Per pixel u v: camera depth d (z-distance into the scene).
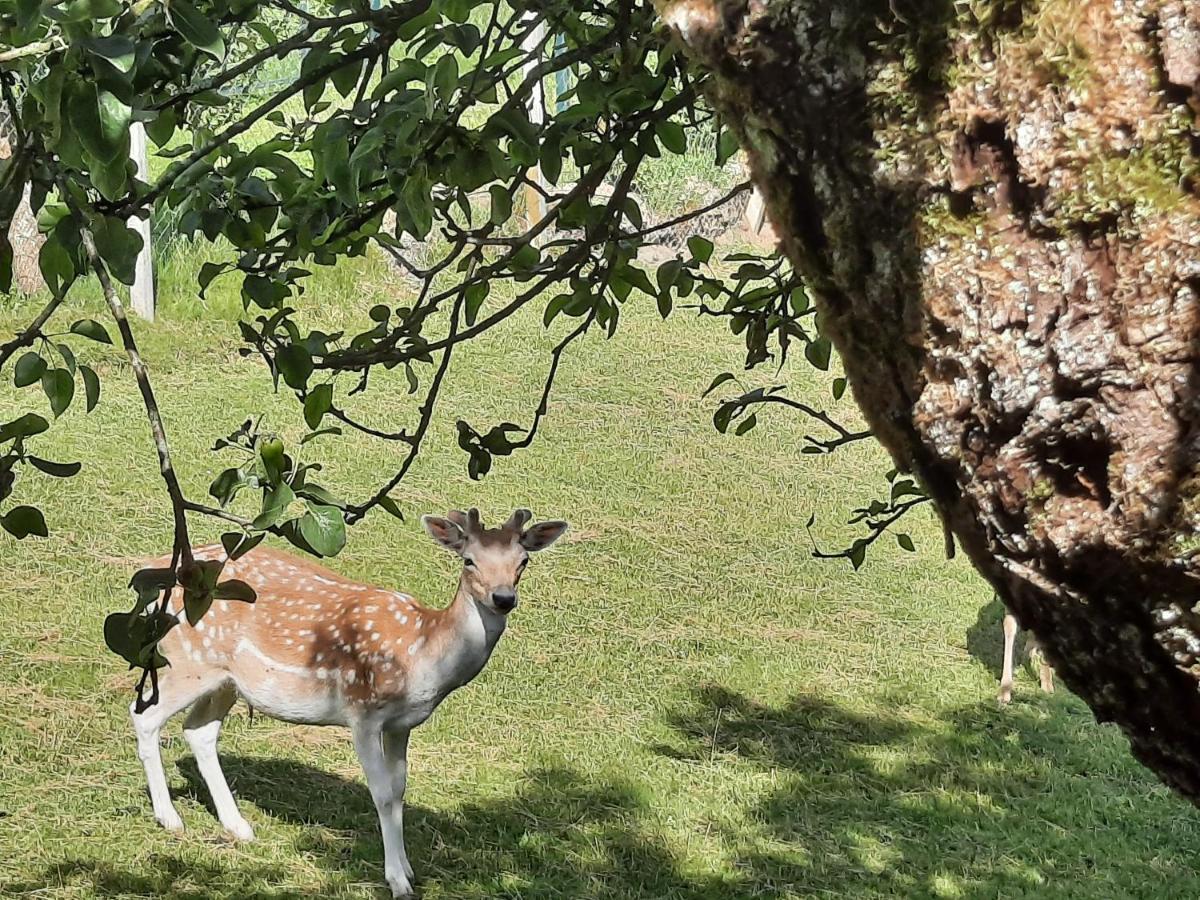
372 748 6.04
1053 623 1.31
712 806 7.11
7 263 2.01
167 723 7.42
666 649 8.82
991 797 7.52
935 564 10.85
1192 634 1.21
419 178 2.45
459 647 5.97
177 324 12.50
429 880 6.14
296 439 11.03
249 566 6.41
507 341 14.01
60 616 8.05
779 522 11.11
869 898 6.35
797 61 1.31
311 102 2.75
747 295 3.45
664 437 12.45
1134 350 1.17
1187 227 1.14
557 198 3.05
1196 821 7.45
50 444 10.17
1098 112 1.17
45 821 6.13
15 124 1.98
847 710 8.40
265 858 6.14
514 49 2.57
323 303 13.48
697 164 16.69
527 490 10.91
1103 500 1.23
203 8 2.29
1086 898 6.52
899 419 1.39
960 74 1.23
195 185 2.80
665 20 1.38
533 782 7.13
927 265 1.27
